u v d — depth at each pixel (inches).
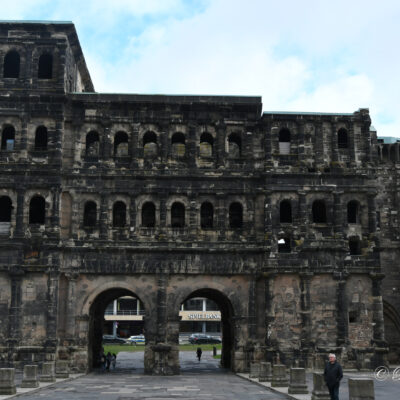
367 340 2404.0
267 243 2436.0
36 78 2519.7
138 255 2427.4
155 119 2551.7
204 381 2068.2
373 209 2511.1
